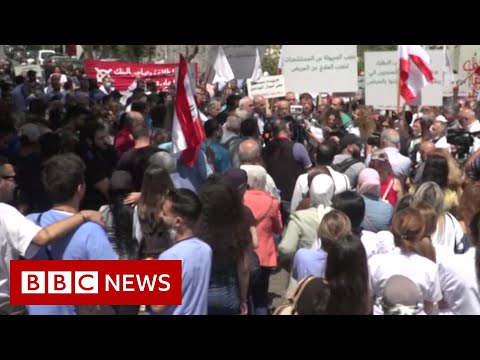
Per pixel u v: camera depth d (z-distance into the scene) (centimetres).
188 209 459
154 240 522
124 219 624
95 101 1709
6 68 2495
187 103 749
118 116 1442
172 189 473
